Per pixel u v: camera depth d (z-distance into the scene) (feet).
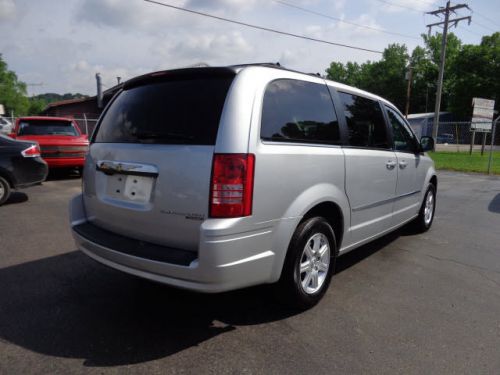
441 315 10.06
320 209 10.52
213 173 7.77
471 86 156.97
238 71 8.57
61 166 32.24
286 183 8.80
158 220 8.49
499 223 20.35
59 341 8.60
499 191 31.86
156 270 8.14
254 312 10.06
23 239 16.08
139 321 9.53
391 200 13.79
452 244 16.42
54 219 19.53
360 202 11.70
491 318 9.95
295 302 9.66
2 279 11.98
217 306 10.37
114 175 9.51
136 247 8.73
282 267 9.12
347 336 8.96
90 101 101.76
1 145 22.56
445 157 71.56
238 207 7.84
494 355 8.31
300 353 8.27
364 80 256.32
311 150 9.58
